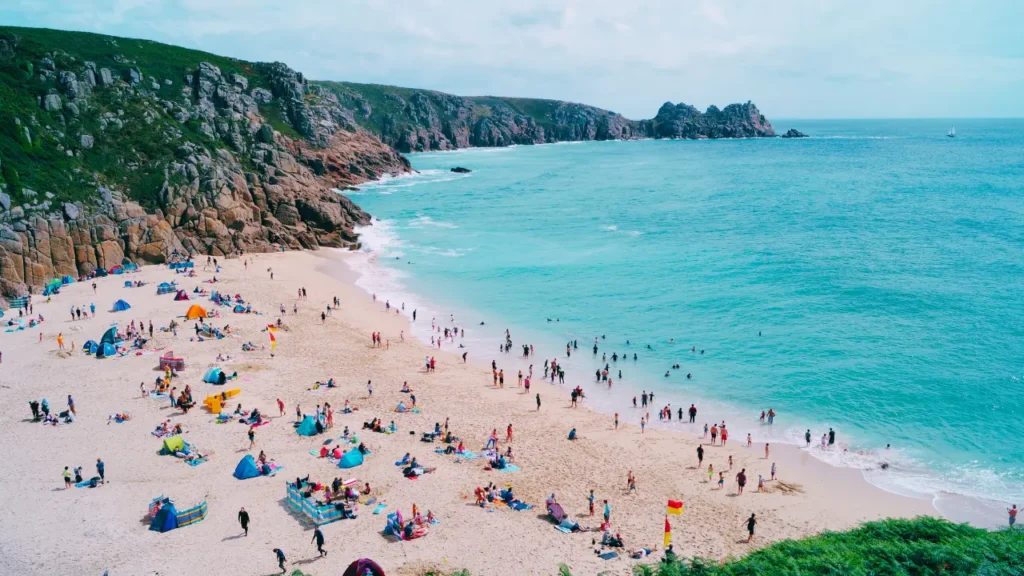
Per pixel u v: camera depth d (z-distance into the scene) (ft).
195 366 167.22
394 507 108.37
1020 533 94.73
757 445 139.44
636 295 247.70
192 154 309.01
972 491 121.29
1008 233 328.08
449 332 210.59
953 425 146.30
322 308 227.40
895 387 165.07
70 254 241.76
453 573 88.74
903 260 283.38
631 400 163.12
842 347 191.42
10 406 142.61
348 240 332.19
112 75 352.69
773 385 169.27
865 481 124.77
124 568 88.99
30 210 236.43
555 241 341.62
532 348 197.98
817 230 353.31
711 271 277.64
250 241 295.69
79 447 125.18
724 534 104.01
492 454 127.85
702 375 177.17
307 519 103.45
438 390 164.76
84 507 104.32
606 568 92.58
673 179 597.52
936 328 203.51
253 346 183.01
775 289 248.93
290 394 155.43
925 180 548.72
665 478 123.95
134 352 174.60
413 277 275.18
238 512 104.99
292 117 518.78
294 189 334.44
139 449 124.98
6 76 296.10
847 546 91.91
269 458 123.03
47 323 195.83
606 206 447.83
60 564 89.25
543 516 107.14
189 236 279.90
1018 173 585.63
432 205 452.35
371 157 591.78
